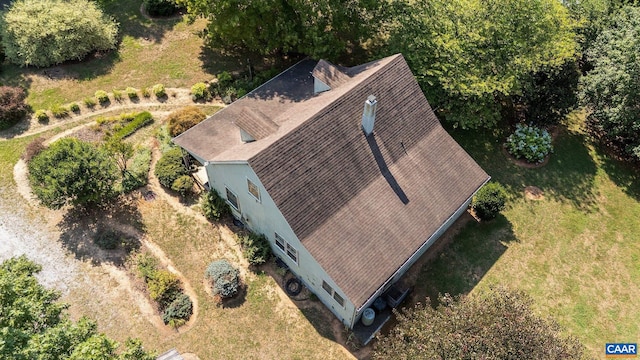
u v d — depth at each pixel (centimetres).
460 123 3128
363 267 2222
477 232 2872
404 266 2495
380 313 2472
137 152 3072
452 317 1970
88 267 2556
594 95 3288
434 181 2580
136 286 2491
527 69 3022
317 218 2228
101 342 1587
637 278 2744
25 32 3469
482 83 2925
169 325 2359
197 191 2916
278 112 2852
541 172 3234
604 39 3412
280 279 2566
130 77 3609
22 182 2914
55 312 1747
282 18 3153
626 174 3309
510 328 1858
